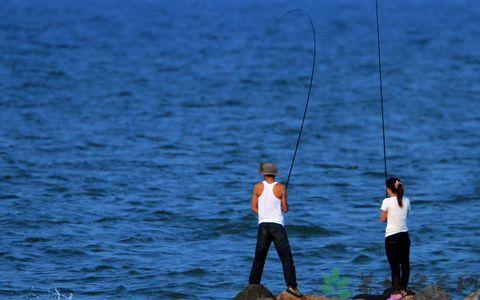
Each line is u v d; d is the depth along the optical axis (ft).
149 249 200.03
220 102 500.33
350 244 205.77
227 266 184.85
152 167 311.68
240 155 341.21
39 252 195.31
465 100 506.48
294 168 316.40
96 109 461.78
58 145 349.41
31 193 263.70
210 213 238.89
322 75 644.27
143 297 161.89
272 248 196.24
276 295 148.77
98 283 171.32
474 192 270.87
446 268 181.47
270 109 474.90
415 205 253.24
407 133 395.34
